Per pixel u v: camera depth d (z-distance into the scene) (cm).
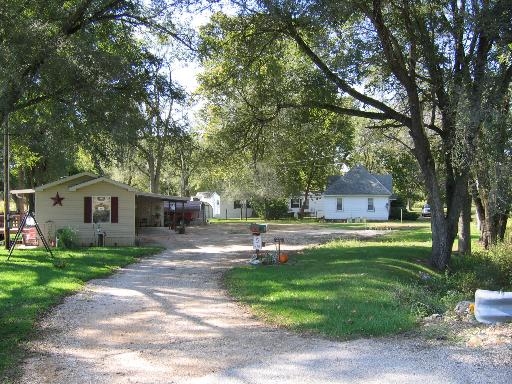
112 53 1588
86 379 582
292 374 577
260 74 1775
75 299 1071
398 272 1392
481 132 1448
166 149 1898
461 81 1497
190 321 881
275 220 5481
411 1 1486
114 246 2281
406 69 1653
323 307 924
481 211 2502
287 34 1631
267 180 4947
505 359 598
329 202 5509
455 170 1700
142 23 1773
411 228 3859
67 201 2311
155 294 1142
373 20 1438
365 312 870
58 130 1581
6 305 960
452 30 1516
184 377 584
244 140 1948
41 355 679
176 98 1723
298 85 1730
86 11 1612
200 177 5456
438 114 2005
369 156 5047
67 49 1399
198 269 1577
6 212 2031
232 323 866
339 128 2219
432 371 567
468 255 1988
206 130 2225
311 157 5225
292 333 785
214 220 5581
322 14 1305
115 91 1488
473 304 890
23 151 2733
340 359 629
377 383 536
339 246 2220
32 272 1372
